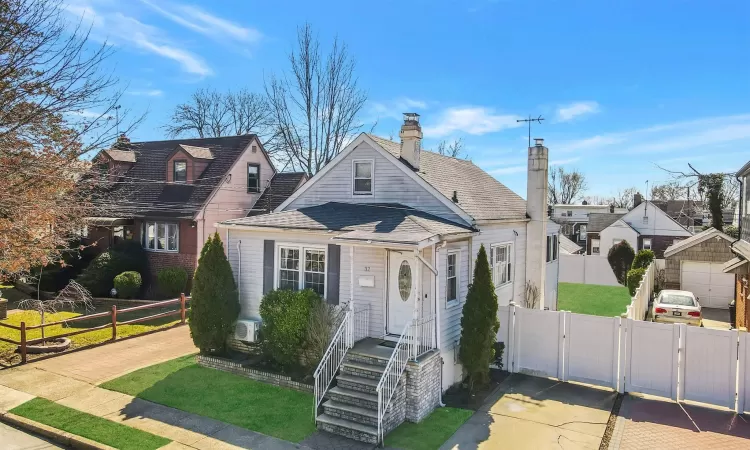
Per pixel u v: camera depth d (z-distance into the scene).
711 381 11.44
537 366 13.66
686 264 25.66
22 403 10.91
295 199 17.33
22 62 9.86
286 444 9.29
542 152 18.58
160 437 9.41
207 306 13.52
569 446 9.41
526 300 18.55
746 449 9.33
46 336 16.17
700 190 28.09
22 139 10.66
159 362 13.85
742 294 17.86
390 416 9.98
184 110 46.16
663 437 9.82
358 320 12.32
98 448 8.98
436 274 11.43
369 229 12.28
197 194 25.39
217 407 10.85
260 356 13.74
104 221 24.16
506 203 18.89
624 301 27.19
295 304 12.66
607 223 47.38
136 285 22.73
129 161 28.38
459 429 10.15
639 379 12.20
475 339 12.17
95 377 12.56
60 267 23.58
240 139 27.88
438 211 14.39
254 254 14.26
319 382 10.69
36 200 10.95
